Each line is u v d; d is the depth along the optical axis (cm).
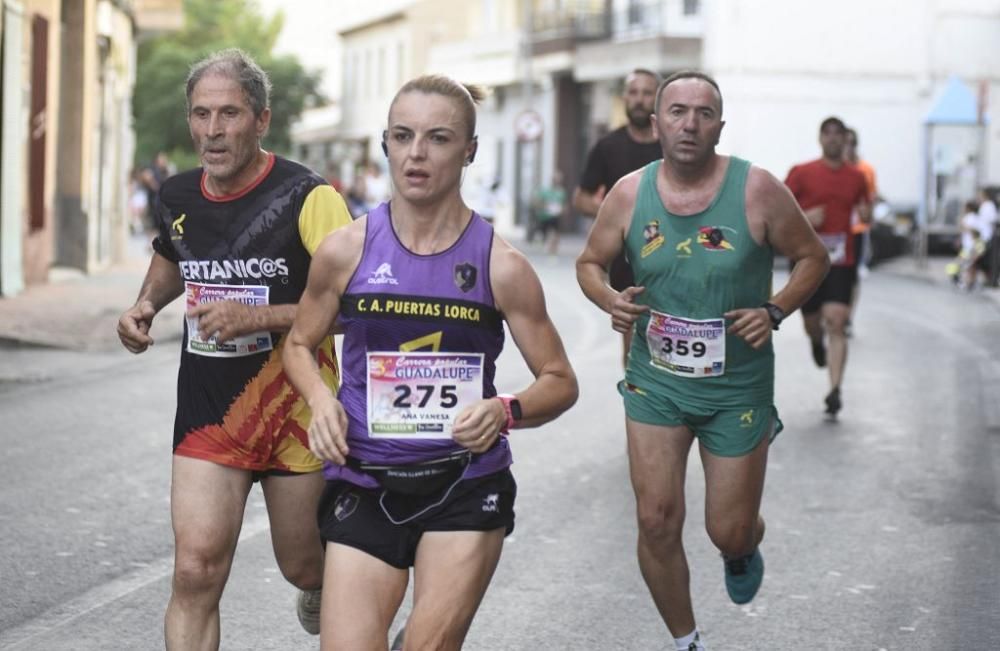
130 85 4175
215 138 594
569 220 6862
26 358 1805
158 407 1455
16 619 757
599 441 1305
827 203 1438
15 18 2386
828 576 868
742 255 683
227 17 9806
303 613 654
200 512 589
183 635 580
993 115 5350
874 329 2386
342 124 10681
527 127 5794
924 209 4056
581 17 6506
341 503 527
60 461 1169
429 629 504
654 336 694
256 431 598
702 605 808
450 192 525
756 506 697
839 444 1305
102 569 853
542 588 832
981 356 2022
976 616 791
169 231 614
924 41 5350
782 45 5294
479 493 521
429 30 9350
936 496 1091
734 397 687
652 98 1166
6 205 2403
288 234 603
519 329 530
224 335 585
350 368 535
